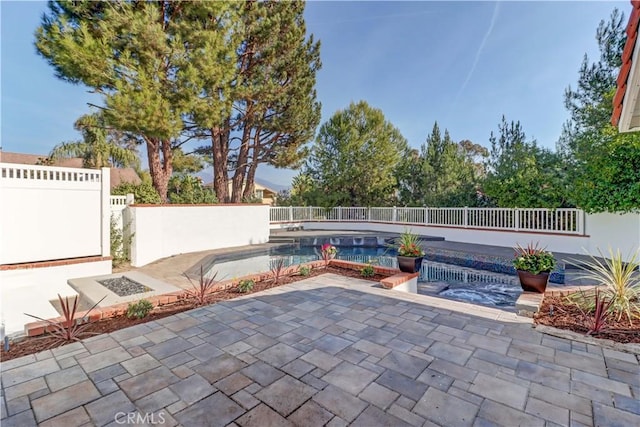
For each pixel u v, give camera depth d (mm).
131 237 9336
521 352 3180
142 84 8555
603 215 8930
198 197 12477
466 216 12867
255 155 15805
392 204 18328
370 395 2484
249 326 3910
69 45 7621
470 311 4422
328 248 7961
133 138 12500
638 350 3119
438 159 16953
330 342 3441
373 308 4570
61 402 2410
